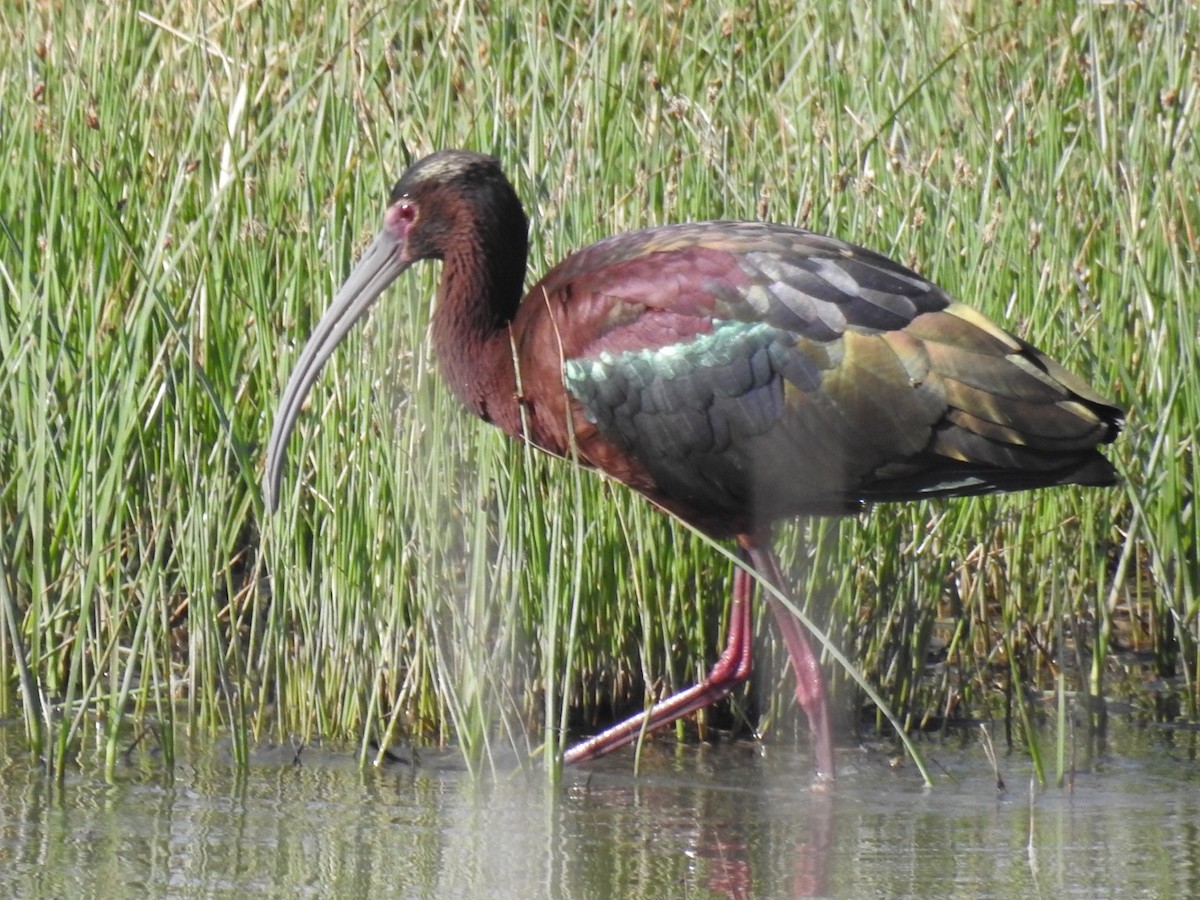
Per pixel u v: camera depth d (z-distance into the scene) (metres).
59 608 11.41
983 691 12.68
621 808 10.27
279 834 9.43
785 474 10.98
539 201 12.38
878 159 12.89
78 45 13.04
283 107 12.04
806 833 9.77
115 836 9.27
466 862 9.05
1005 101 13.57
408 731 11.63
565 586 11.62
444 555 11.37
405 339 11.89
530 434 11.61
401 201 11.72
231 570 12.73
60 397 11.83
